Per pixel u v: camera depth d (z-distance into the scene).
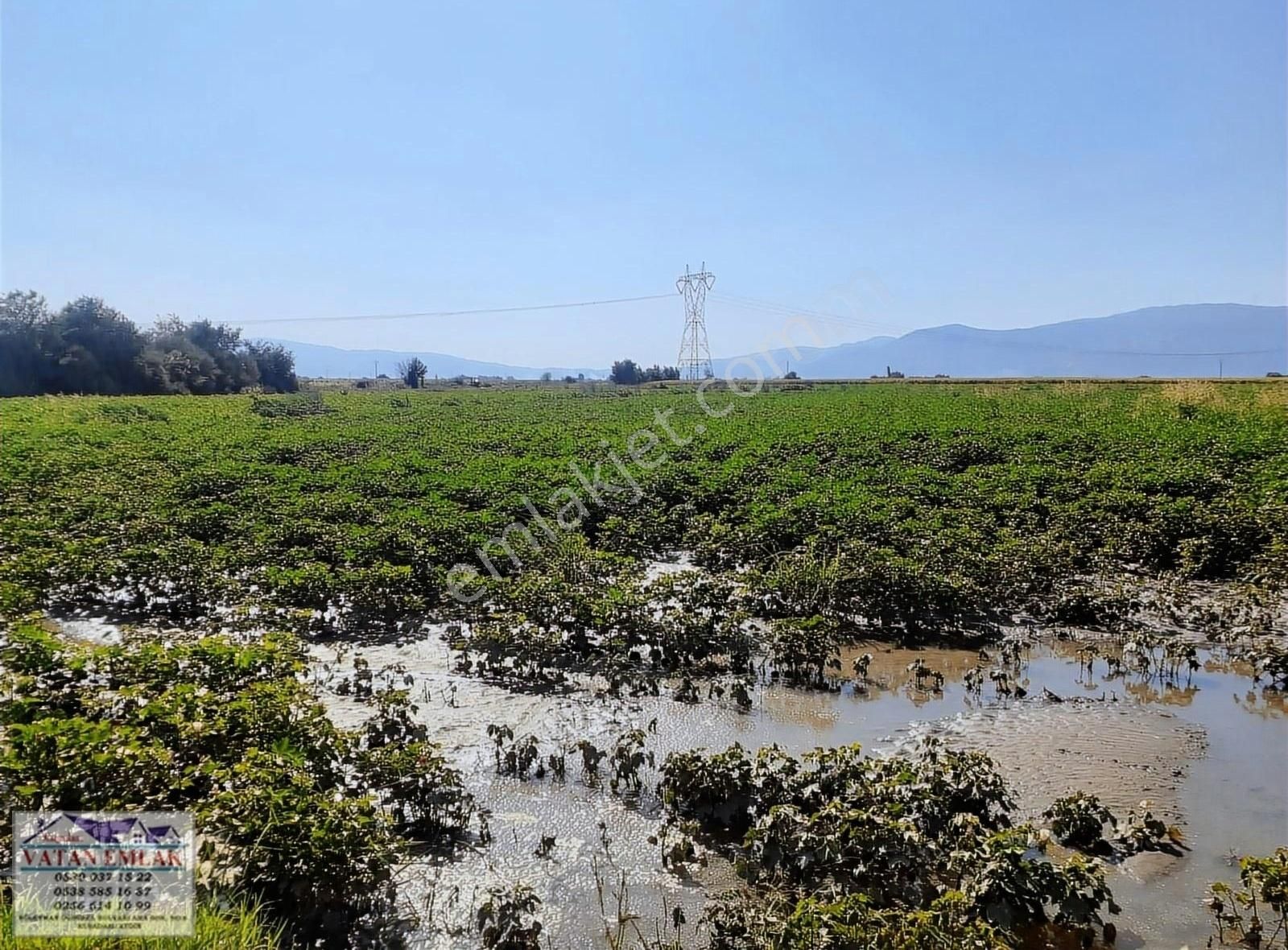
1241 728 10.12
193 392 69.25
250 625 13.48
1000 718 10.42
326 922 6.29
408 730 9.27
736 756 8.06
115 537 17.98
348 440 34.75
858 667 11.64
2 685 8.70
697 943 6.17
